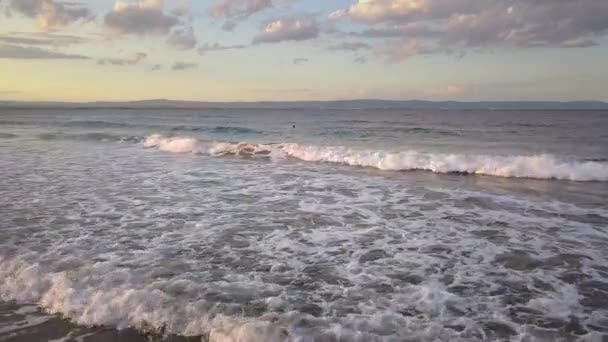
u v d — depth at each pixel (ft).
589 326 12.85
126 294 14.78
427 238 21.42
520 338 12.17
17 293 15.57
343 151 53.72
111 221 24.04
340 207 27.76
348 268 17.47
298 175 40.42
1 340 12.78
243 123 129.80
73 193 31.30
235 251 19.42
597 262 18.07
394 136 83.10
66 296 15.01
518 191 33.19
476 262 18.13
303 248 19.90
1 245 19.89
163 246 19.95
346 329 12.52
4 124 123.13
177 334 12.92
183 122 134.82
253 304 14.23
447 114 209.56
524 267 17.54
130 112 252.42
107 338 12.88
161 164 47.29
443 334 12.30
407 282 16.07
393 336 12.16
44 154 55.36
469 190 33.53
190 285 15.66
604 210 26.89
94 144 70.49
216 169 43.98
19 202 28.35
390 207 27.81
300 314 13.44
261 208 27.37
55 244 20.03
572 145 66.18
